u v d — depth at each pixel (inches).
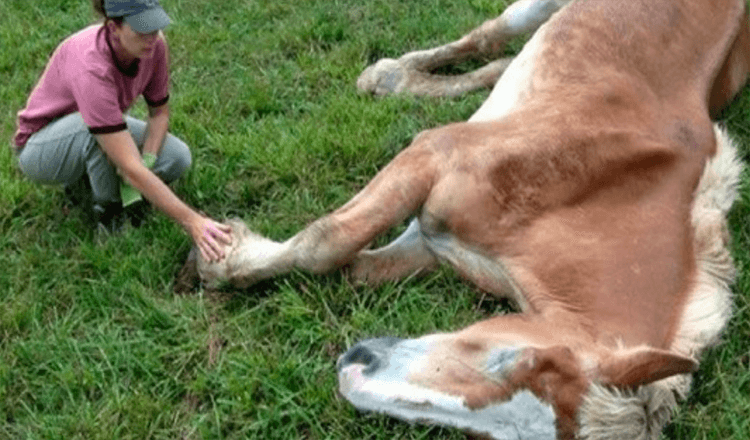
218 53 214.2
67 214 170.1
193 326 147.4
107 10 144.6
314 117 190.7
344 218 142.5
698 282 132.8
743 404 133.0
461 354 120.0
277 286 151.8
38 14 235.6
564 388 111.3
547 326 125.6
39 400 138.3
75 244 164.2
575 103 150.5
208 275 152.9
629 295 127.7
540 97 155.3
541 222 136.9
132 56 149.7
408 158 142.9
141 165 151.6
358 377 125.3
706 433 130.3
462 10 226.2
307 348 143.9
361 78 201.2
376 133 183.3
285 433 132.3
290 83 203.2
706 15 173.0
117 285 154.1
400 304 148.0
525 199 137.9
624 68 159.5
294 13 228.1
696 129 154.6
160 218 164.9
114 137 150.5
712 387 135.5
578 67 158.7
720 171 151.3
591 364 113.7
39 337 146.5
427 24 219.1
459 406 115.6
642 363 112.0
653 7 167.5
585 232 135.5
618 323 125.0
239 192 173.2
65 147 158.2
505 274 136.6
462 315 147.3
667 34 165.9
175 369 142.3
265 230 163.6
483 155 139.1
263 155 178.1
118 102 153.2
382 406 121.7
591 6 168.2
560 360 112.0
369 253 151.3
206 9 232.7
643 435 114.0
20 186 172.6
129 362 141.5
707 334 127.8
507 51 209.6
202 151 183.8
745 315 145.2
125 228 164.2
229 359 141.5
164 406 135.8
